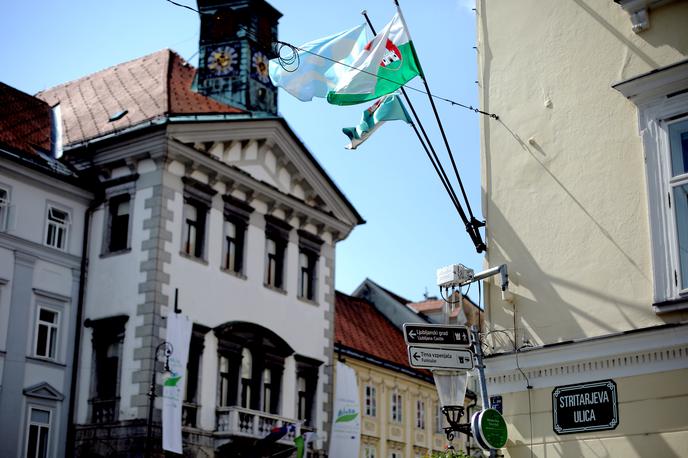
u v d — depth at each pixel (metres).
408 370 44.34
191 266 29.61
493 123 12.70
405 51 13.17
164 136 29.11
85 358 28.81
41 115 33.66
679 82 10.68
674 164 10.62
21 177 28.11
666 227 10.52
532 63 12.45
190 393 28.84
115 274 29.09
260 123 32.72
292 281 34.12
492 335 11.87
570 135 11.76
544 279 11.57
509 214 12.17
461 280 12.20
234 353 30.66
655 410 10.04
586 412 10.63
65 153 30.67
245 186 32.12
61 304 28.75
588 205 11.34
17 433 26.62
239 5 36.03
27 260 27.84
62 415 28.14
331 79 13.84
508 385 11.49
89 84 36.12
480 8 13.27
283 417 31.30
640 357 10.29
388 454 41.88
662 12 11.12
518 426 11.25
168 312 28.36
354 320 45.19
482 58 13.08
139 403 27.25
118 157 29.89
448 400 12.25
